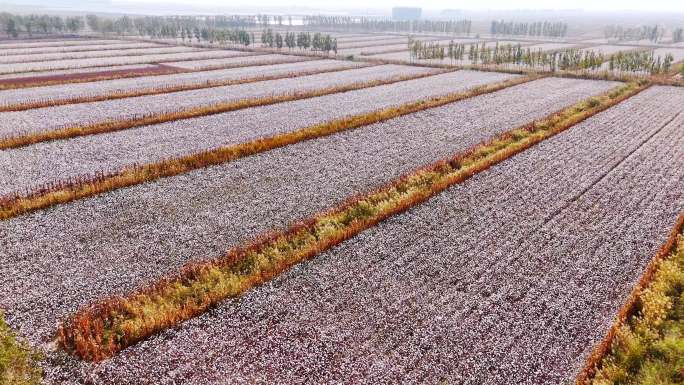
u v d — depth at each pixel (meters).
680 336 15.55
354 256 20.70
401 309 17.22
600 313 17.17
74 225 22.80
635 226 23.77
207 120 42.38
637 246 21.84
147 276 18.97
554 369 14.61
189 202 25.67
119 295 17.72
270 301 17.58
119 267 19.47
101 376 14.09
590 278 19.25
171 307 16.86
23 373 13.10
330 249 21.27
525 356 15.05
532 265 20.14
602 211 25.47
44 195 25.45
